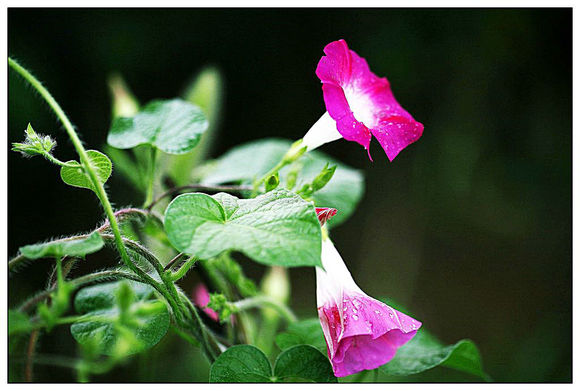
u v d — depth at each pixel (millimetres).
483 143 1285
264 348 800
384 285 1292
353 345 679
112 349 688
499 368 1224
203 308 740
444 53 1254
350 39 1276
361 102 728
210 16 1265
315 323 733
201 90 847
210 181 808
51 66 1144
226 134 1292
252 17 1287
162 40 1237
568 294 1286
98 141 1170
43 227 1134
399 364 736
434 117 1291
